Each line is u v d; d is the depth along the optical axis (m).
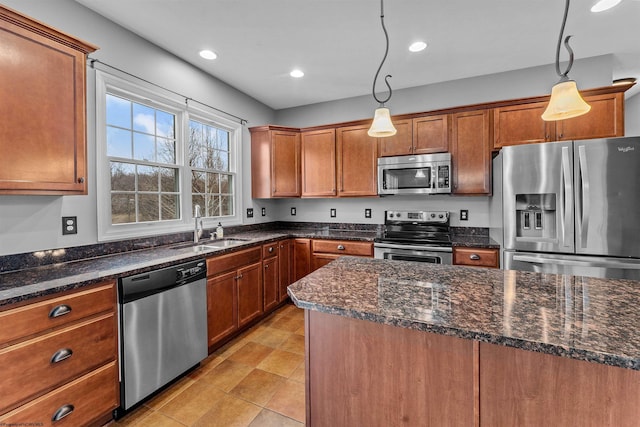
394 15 2.13
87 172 1.84
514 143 2.81
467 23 2.23
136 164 2.42
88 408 1.50
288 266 3.49
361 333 1.14
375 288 1.27
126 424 1.63
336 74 3.12
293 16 2.13
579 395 0.85
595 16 2.14
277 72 3.06
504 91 3.10
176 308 1.97
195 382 2.01
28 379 1.28
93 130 2.04
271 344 2.55
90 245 2.02
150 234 2.46
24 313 1.27
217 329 2.37
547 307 1.03
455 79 3.28
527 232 2.54
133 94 2.34
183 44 2.50
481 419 0.96
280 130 3.68
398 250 2.98
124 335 1.66
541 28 2.30
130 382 1.69
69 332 1.42
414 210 3.54
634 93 3.85
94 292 1.53
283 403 1.80
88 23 2.02
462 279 1.41
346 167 3.56
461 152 3.02
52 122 1.58
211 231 3.07
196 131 3.05
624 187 2.14
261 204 3.95
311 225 4.13
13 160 1.43
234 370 2.16
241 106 3.58
